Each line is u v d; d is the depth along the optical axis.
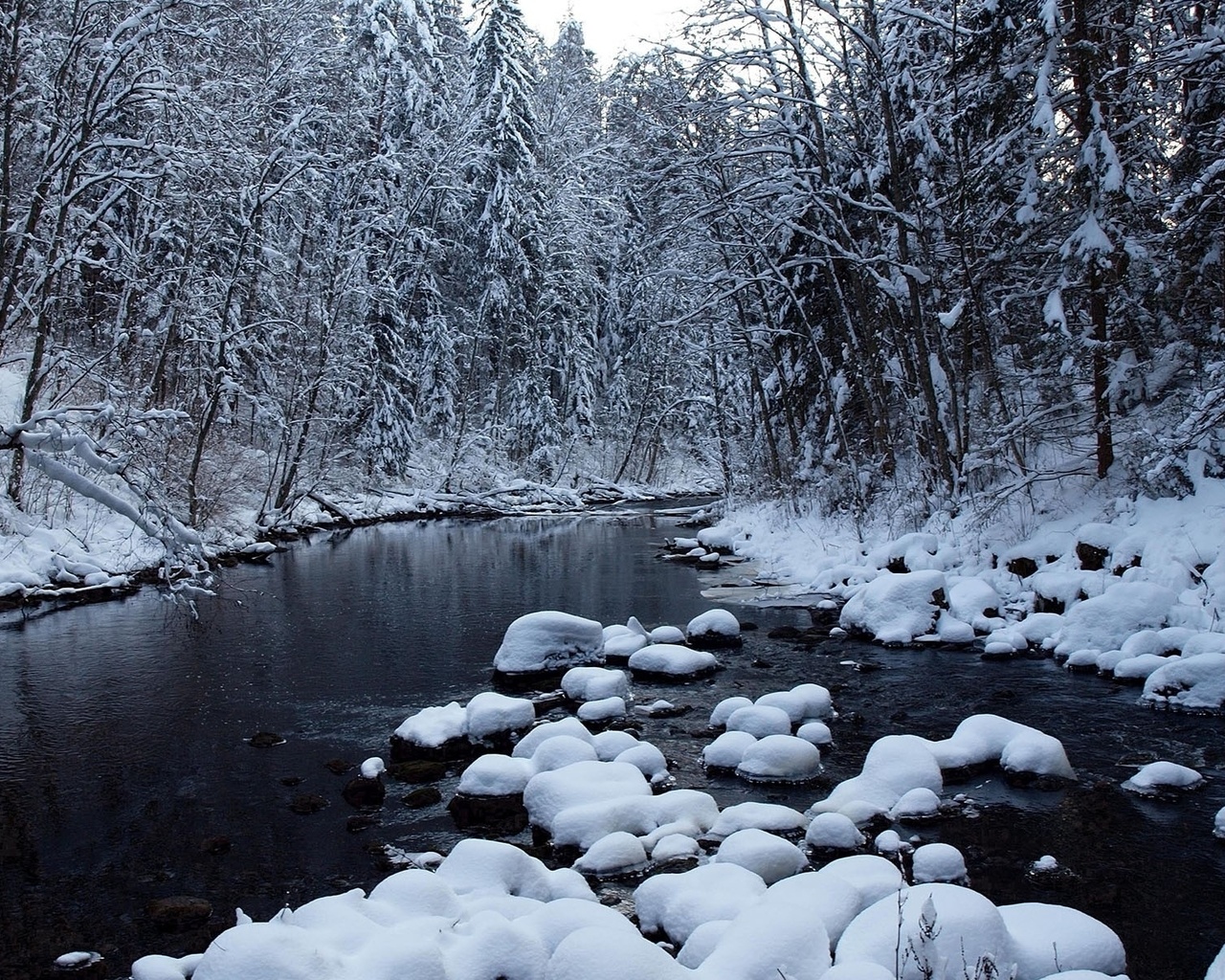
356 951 5.05
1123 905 6.08
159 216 22.48
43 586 17.47
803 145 21.47
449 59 48.50
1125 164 15.62
